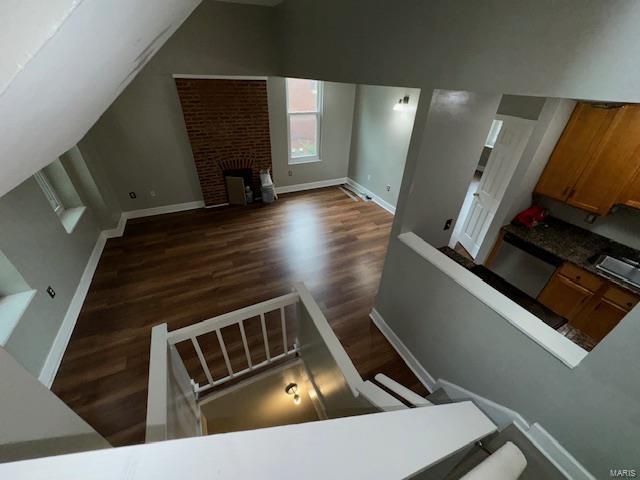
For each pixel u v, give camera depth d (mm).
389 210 5145
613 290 2201
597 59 960
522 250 2758
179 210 4996
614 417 1157
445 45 1489
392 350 2648
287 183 5699
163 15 946
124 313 2951
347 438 459
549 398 1403
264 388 2539
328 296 3256
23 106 456
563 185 2605
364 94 5125
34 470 302
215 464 346
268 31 4043
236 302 3143
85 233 3502
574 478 1354
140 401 2193
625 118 2135
